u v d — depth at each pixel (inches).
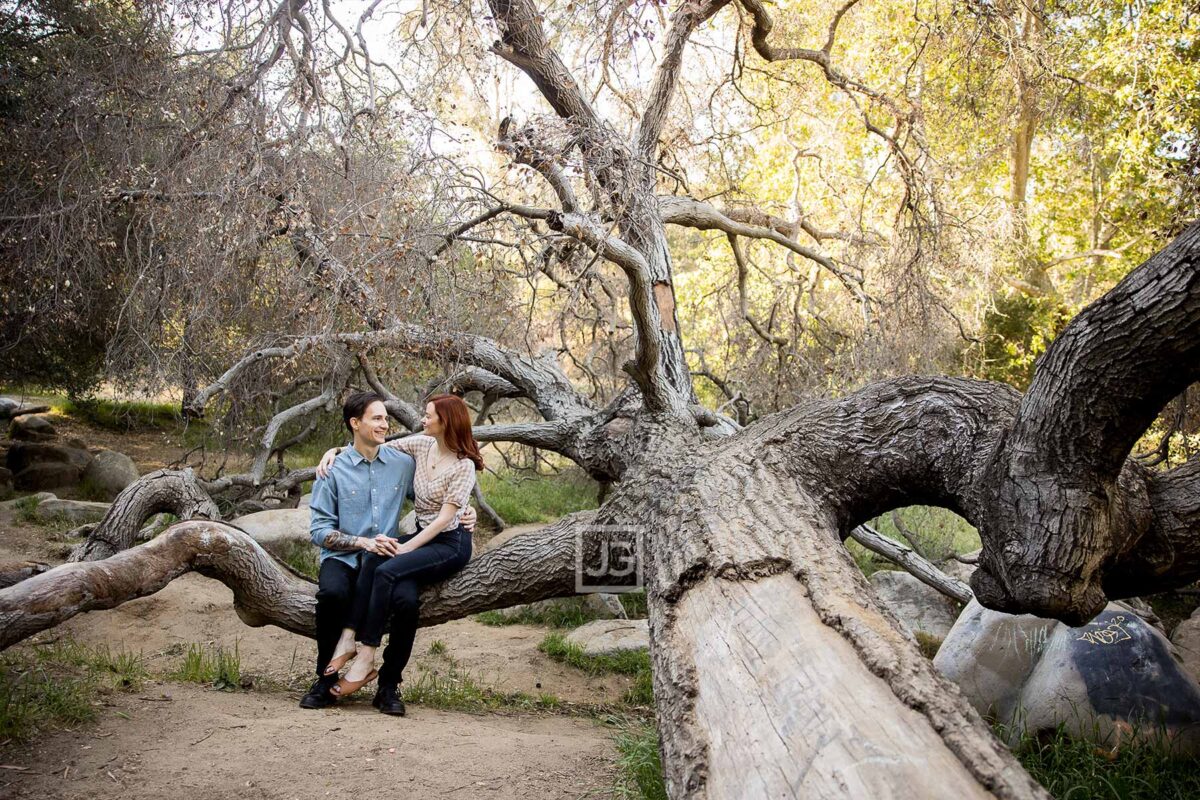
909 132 412.8
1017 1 375.6
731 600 152.9
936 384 204.7
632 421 300.0
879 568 398.9
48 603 182.7
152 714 182.5
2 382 517.7
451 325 299.6
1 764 150.3
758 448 212.2
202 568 224.5
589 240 246.7
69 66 362.3
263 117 291.1
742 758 109.9
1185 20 415.2
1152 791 173.2
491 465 561.3
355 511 209.9
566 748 188.2
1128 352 143.4
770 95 447.5
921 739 100.3
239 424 395.5
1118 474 160.4
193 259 291.9
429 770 164.2
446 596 229.3
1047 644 224.4
